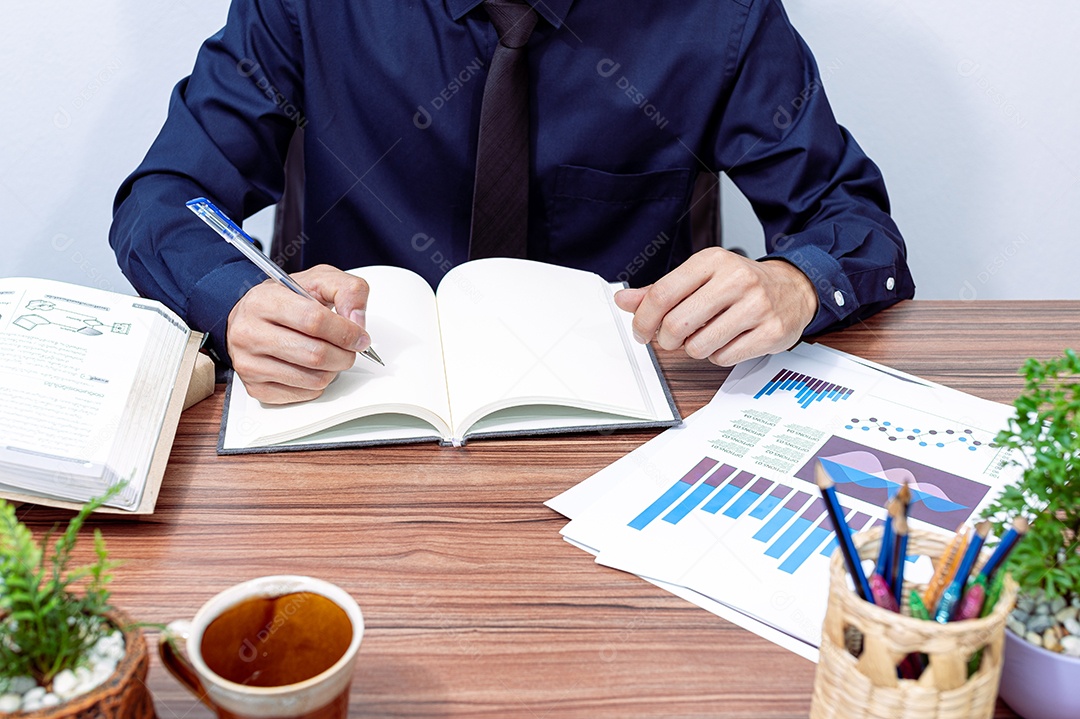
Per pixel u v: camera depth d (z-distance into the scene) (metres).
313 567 0.68
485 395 0.85
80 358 0.81
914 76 1.68
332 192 1.37
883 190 1.29
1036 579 0.49
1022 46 1.63
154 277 1.01
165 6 1.61
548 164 1.31
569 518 0.74
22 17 1.60
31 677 0.45
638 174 1.34
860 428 0.85
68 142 1.69
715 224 1.45
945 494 0.75
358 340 0.85
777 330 0.91
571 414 0.87
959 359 0.98
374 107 1.31
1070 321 1.08
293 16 1.29
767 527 0.72
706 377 0.95
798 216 1.27
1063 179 1.72
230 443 0.83
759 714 0.56
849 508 0.74
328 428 0.85
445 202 1.36
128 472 0.73
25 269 1.79
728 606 0.65
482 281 1.02
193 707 0.55
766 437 0.84
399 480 0.79
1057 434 0.52
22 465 0.70
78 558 0.68
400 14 1.27
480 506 0.75
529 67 1.26
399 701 0.56
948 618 0.47
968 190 1.76
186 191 1.16
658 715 0.56
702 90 1.30
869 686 0.46
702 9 1.27
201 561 0.68
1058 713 0.52
